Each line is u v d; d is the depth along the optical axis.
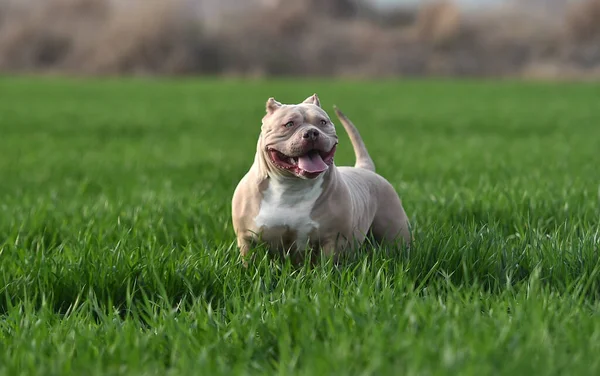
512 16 57.16
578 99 28.55
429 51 55.62
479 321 3.43
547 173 9.25
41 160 12.13
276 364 3.25
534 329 3.32
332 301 3.86
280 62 54.84
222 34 55.59
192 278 4.52
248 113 23.06
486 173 8.97
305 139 4.23
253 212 4.62
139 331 3.73
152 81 44.78
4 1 59.16
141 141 15.22
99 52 55.75
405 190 7.59
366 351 3.19
